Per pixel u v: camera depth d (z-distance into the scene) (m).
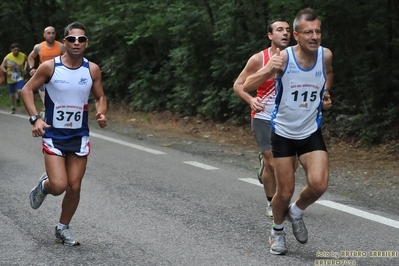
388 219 11.91
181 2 26.08
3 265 9.35
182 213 12.32
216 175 16.02
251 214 12.29
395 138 19.59
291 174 9.64
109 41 32.06
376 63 20.27
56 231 10.41
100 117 10.24
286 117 9.50
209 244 10.38
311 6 19.52
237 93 11.77
